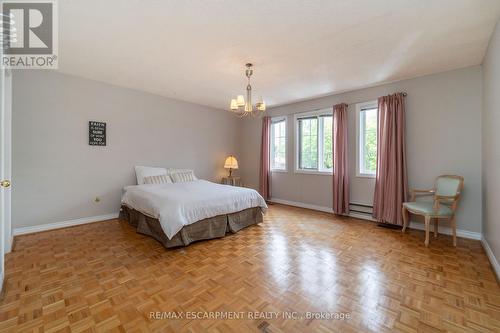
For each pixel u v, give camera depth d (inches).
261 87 157.1
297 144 200.2
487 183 103.2
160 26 85.4
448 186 119.6
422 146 134.7
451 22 81.7
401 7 73.8
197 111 208.1
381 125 145.9
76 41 96.5
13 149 121.4
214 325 58.0
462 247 109.3
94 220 149.9
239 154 246.7
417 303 67.1
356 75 133.8
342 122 166.1
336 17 79.2
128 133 164.6
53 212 134.4
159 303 66.7
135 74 135.7
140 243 113.3
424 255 100.5
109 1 71.5
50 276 81.0
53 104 133.1
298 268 88.6
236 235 127.2
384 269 87.7
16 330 55.4
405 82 140.4
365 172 162.1
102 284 76.4
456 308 64.7
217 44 98.4
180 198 114.9
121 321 59.0
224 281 79.0
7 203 97.7
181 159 197.2
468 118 120.2
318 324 58.5
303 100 191.6
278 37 92.5
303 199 196.5
